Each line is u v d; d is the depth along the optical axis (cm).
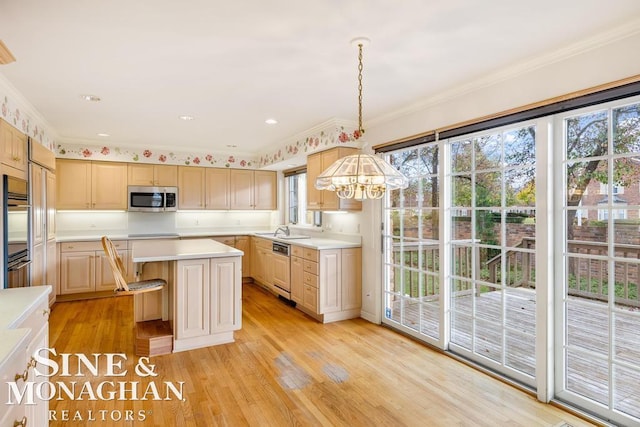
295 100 342
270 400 246
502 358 283
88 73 274
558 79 238
